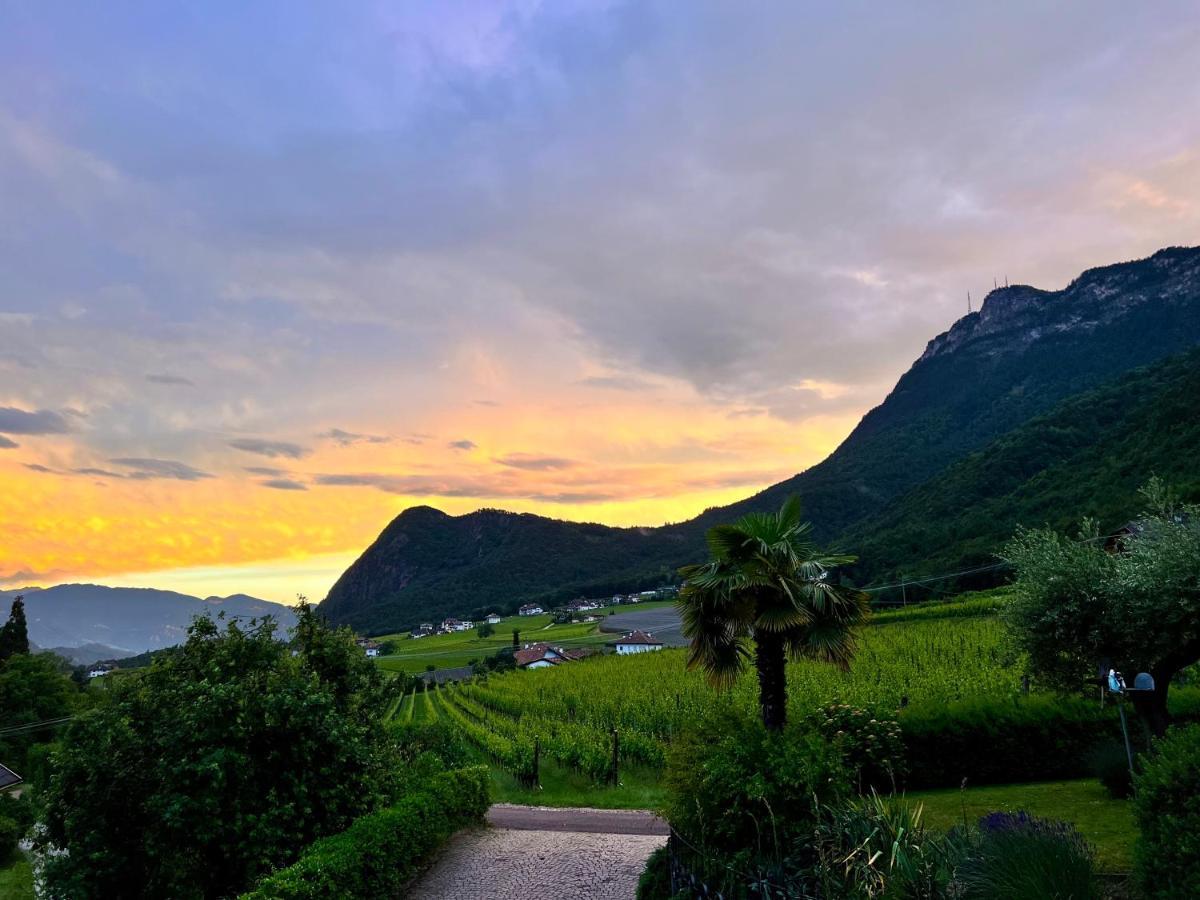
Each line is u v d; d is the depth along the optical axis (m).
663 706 33.06
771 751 8.89
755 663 12.92
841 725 12.84
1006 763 15.23
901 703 22.50
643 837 16.23
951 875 6.61
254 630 14.40
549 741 30.92
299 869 10.22
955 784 15.23
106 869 11.75
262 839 11.39
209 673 13.16
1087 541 14.08
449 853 14.96
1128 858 8.70
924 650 39.91
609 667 58.44
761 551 11.93
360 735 13.76
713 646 12.52
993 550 71.00
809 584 11.70
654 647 96.31
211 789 11.29
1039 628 13.31
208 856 11.65
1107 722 15.18
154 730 12.27
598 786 24.80
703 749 9.42
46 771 13.76
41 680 56.47
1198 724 6.16
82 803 11.87
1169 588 11.39
